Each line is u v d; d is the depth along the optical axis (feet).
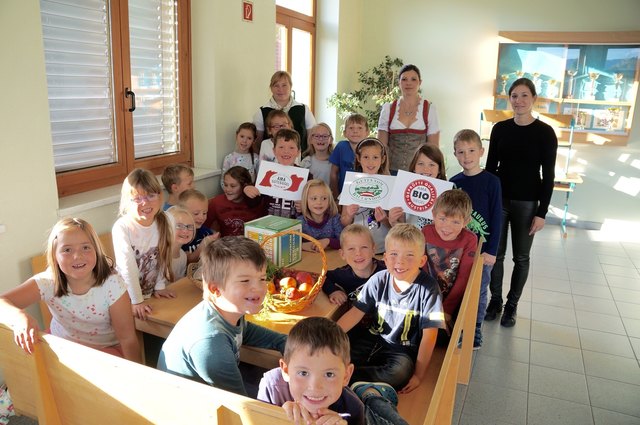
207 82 10.90
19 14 6.62
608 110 17.42
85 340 5.93
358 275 6.70
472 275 6.35
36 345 4.25
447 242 6.86
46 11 7.70
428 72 19.44
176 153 10.92
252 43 12.10
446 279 6.79
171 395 3.63
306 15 17.29
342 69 18.78
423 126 11.28
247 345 5.26
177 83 10.71
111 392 3.97
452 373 5.72
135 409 3.88
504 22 18.19
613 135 17.34
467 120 19.25
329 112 18.71
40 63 6.98
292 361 3.84
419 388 5.71
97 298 5.68
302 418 3.18
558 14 17.52
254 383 6.21
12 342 4.50
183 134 11.04
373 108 20.34
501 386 8.30
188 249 8.45
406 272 5.59
